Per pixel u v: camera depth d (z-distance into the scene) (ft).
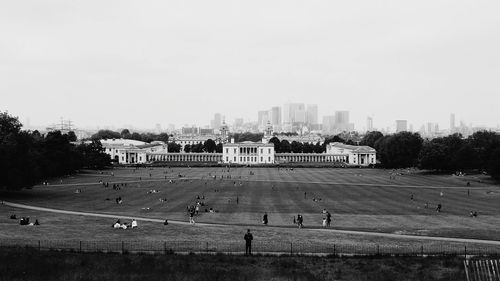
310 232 376.48
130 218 450.30
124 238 336.70
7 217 432.66
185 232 367.66
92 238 334.44
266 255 281.74
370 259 277.23
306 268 259.19
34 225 386.11
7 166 592.60
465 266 246.88
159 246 307.37
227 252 291.58
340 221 450.30
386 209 531.09
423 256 284.20
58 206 526.57
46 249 289.74
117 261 265.54
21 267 252.42
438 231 386.52
